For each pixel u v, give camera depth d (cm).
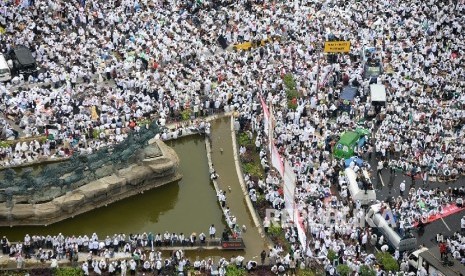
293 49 15262
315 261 10644
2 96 13538
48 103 13400
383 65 14938
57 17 15700
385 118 13462
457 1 16950
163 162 12225
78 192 11631
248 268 10638
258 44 15500
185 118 13588
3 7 15375
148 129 12369
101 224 11644
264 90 13975
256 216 11600
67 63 14462
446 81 14538
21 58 14188
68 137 12781
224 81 14300
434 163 12425
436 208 11631
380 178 12325
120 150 12119
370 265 10525
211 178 12462
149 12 16100
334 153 12569
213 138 13350
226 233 11100
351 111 13712
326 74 14575
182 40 15288
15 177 11450
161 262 10631
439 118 13438
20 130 12988
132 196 12056
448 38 15950
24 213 11281
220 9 16562
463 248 10769
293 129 12988
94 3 16038
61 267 10569
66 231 11425
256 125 13262
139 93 13850
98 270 10519
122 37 15250
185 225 11631
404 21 16300
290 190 10975
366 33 15762
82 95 13688
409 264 10669
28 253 10788
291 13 16425
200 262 10556
